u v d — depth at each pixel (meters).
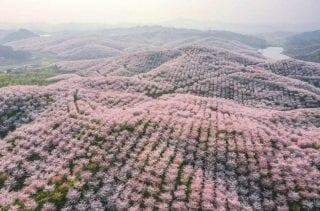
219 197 33.97
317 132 53.31
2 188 35.47
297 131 54.59
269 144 45.56
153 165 39.50
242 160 41.09
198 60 134.75
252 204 34.06
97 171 38.66
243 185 37.16
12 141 46.66
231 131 49.16
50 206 32.44
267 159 41.78
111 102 68.06
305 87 107.56
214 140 46.06
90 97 69.25
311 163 41.16
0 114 56.59
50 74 163.12
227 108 66.88
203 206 32.69
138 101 70.44
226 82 105.75
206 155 42.62
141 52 171.38
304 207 33.59
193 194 34.31
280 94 97.25
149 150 43.09
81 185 35.56
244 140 46.59
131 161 40.41
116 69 155.00
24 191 34.75
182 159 41.19
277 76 115.75
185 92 95.56
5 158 41.59
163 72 116.25
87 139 46.09
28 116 57.00
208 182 36.88
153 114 55.28
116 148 43.56
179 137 46.59
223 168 39.97
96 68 170.75
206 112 60.34
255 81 107.81
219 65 129.75
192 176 37.91
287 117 64.06
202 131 48.78
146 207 32.75
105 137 46.59
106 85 88.00
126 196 34.12
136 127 49.59
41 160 41.69
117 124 50.34
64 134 48.00
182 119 53.44
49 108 60.03
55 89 71.00
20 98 62.47
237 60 150.25
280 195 35.19
